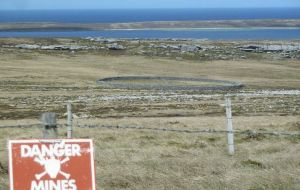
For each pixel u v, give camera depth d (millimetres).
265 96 65188
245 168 14477
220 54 123000
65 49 124375
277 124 32656
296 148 18438
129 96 64250
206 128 31203
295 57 122562
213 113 49500
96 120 39125
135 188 12500
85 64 104125
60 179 8953
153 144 22000
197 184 12742
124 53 121062
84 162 8984
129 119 40750
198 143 22203
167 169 14195
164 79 88500
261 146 19641
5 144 22234
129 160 15859
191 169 14242
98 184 12734
